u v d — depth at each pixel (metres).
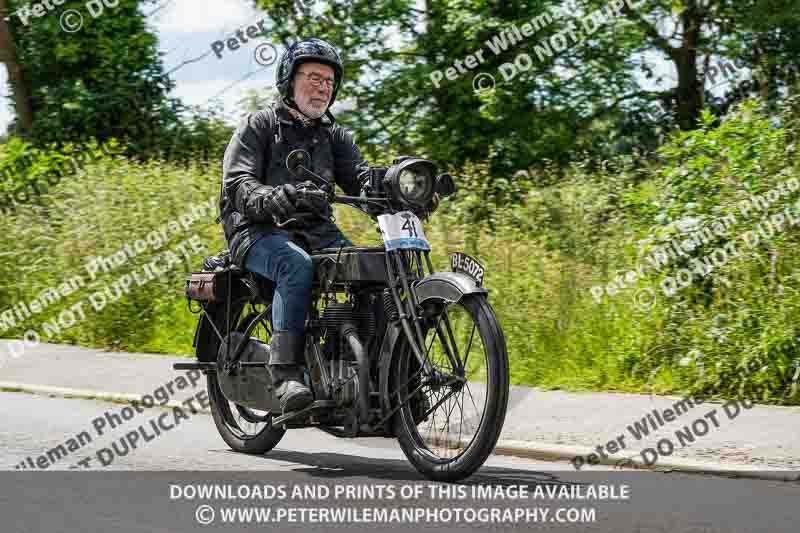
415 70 26.00
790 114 14.11
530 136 26.05
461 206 18.52
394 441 10.34
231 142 8.94
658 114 28.08
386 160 24.08
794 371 11.62
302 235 8.77
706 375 12.08
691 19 28.00
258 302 9.23
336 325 8.31
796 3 25.92
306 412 8.24
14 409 12.16
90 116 29.77
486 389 7.72
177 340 16.88
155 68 30.47
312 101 8.88
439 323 8.01
